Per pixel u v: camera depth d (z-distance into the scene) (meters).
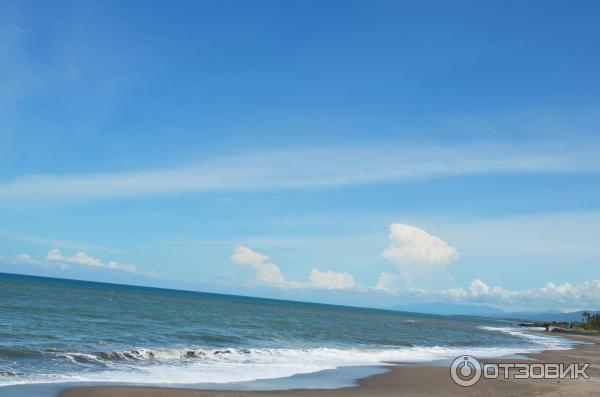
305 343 36.00
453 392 18.88
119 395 14.90
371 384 20.44
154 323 41.09
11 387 14.89
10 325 30.17
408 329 67.38
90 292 105.38
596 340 79.75
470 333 71.25
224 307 95.31
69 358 20.80
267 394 16.59
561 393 18.59
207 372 20.58
